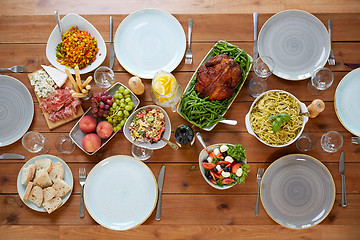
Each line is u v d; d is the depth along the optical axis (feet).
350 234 6.54
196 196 6.66
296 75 6.75
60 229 6.66
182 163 6.72
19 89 6.79
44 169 6.54
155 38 6.87
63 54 6.77
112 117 6.47
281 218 6.51
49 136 6.80
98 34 6.77
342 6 7.00
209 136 6.74
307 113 6.14
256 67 6.60
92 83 6.88
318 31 6.75
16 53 6.98
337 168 6.66
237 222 6.63
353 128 6.61
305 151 6.69
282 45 6.79
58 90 6.63
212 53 6.71
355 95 6.64
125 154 6.75
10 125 6.79
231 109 6.77
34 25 7.00
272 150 6.69
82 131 6.60
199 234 6.63
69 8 7.23
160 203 6.61
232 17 6.92
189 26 6.88
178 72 6.86
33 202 6.56
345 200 6.55
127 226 6.57
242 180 6.07
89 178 6.59
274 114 6.45
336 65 6.81
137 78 6.28
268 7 7.07
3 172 6.77
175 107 6.46
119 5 7.23
